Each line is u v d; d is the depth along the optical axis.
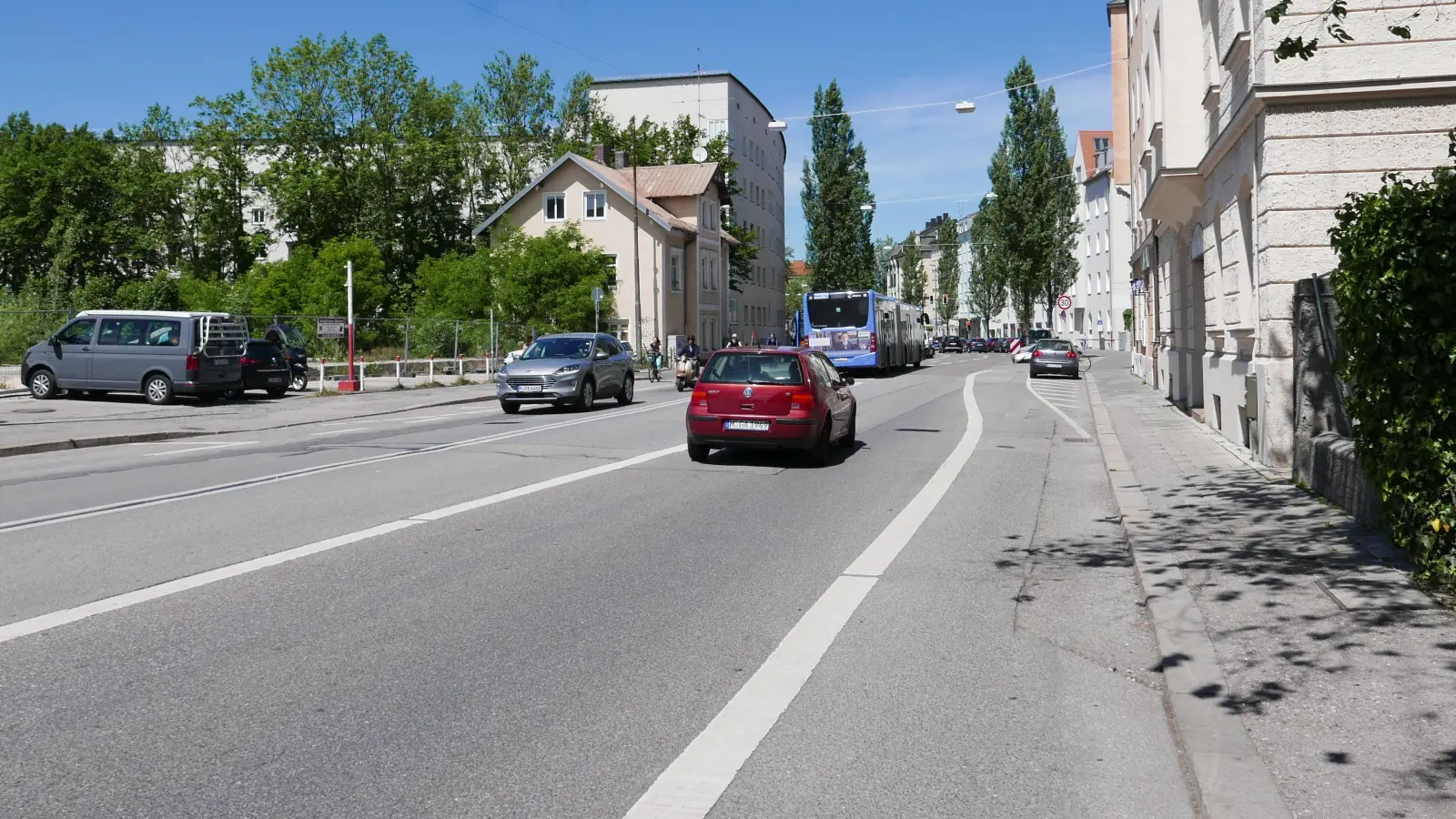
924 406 26.22
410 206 65.38
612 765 4.19
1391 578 6.67
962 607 6.72
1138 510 9.80
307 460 14.59
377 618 6.30
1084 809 3.82
